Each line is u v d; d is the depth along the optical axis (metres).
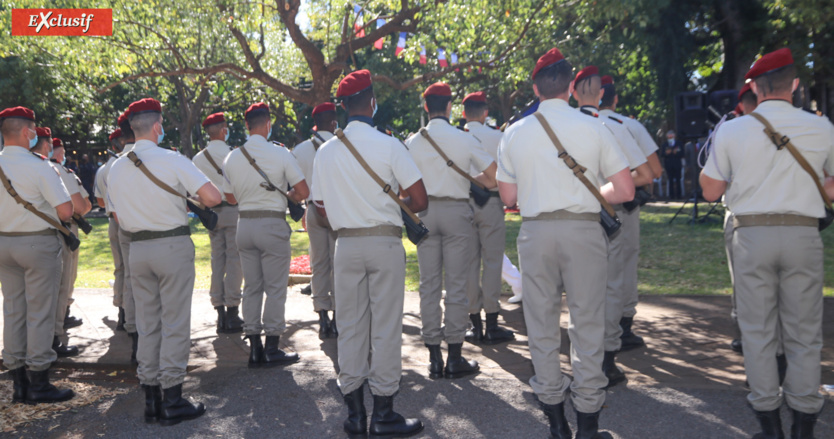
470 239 4.54
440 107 4.59
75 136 31.41
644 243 10.61
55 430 3.86
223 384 4.55
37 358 4.29
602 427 3.53
